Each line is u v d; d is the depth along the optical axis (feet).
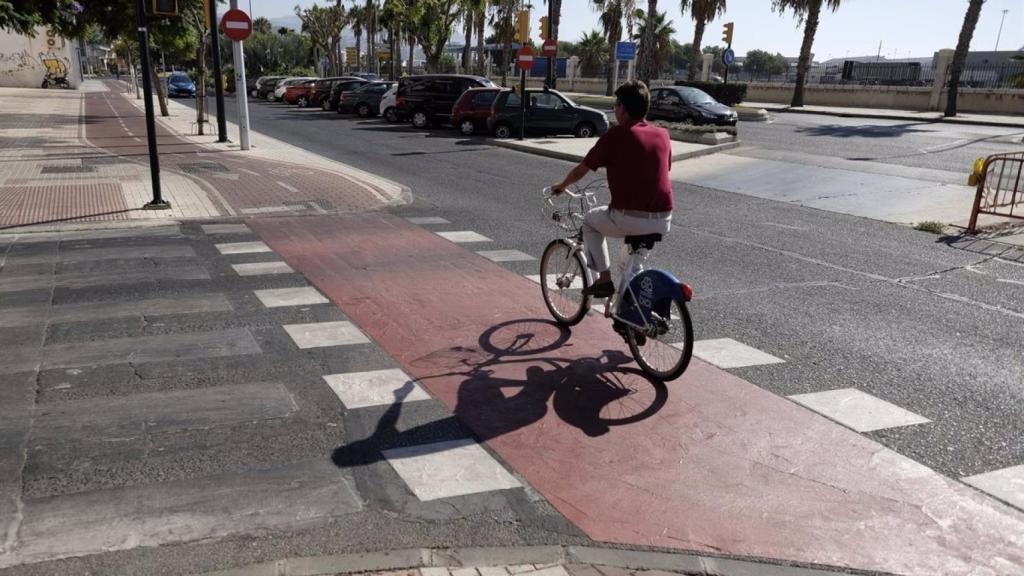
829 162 52.39
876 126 82.48
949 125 84.43
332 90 110.22
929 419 14.17
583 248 17.49
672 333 15.83
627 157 15.17
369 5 187.93
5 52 175.52
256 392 14.78
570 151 58.34
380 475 11.87
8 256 24.86
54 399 14.23
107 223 30.17
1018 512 11.17
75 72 198.49
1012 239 30.40
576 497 11.39
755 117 92.84
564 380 15.79
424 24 144.66
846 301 21.67
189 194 37.22
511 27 158.30
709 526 10.70
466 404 14.52
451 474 11.96
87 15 68.28
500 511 10.97
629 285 15.96
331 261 25.32
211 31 64.59
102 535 10.13
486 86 80.64
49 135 67.46
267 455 12.39
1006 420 14.16
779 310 20.75
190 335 17.84
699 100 76.84
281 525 10.48
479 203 37.47
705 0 134.41
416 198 38.70
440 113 82.28
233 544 10.02
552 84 82.89
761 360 17.01
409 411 14.16
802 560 9.98
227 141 66.18
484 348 17.57
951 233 31.55
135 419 13.51
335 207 35.42
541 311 20.47
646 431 13.56
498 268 24.88
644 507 11.15
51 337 17.48
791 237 30.55
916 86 112.47
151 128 32.53
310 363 16.37
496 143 66.18
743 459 12.61
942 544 10.38
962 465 12.50
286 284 22.43
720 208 37.32
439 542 10.20
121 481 11.48
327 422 13.62
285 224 31.32
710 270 25.11
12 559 9.58
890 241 29.91
